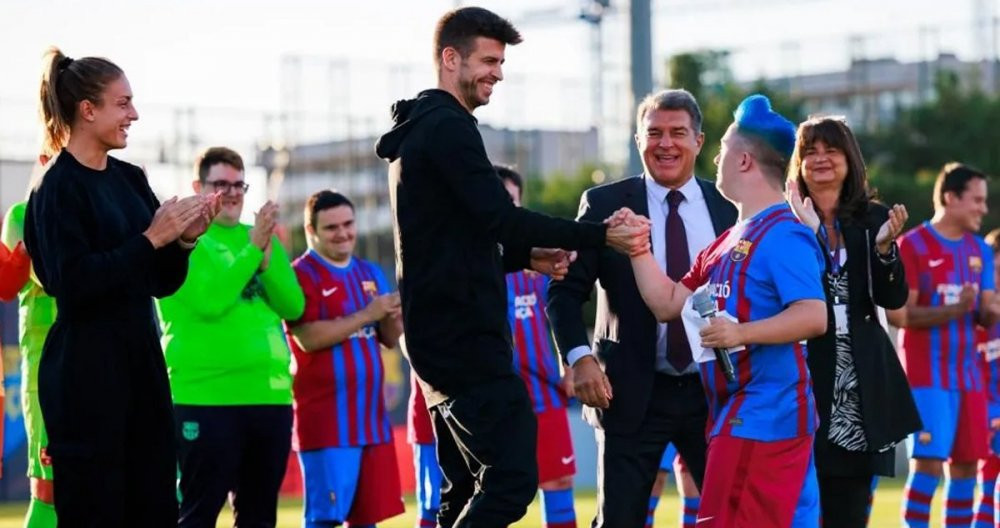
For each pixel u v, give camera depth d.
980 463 11.56
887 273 7.49
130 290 6.46
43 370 6.44
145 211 6.73
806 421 6.43
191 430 9.17
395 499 9.95
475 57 6.59
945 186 11.34
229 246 9.51
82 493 6.39
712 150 38.31
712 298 6.43
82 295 6.23
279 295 9.42
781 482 6.38
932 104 42.06
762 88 39.31
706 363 6.59
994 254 12.99
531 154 38.28
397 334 10.02
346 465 9.75
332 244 9.95
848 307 7.51
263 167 27.72
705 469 7.15
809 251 6.42
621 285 7.64
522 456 6.50
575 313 7.66
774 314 6.43
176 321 9.27
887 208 7.74
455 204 6.45
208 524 9.21
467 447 6.54
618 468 7.59
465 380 6.48
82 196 6.41
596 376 7.49
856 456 7.45
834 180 7.57
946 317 10.96
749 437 6.39
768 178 6.57
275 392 9.40
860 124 41.97
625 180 7.98
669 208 7.82
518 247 6.67
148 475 6.56
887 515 14.53
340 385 9.76
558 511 10.33
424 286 6.48
